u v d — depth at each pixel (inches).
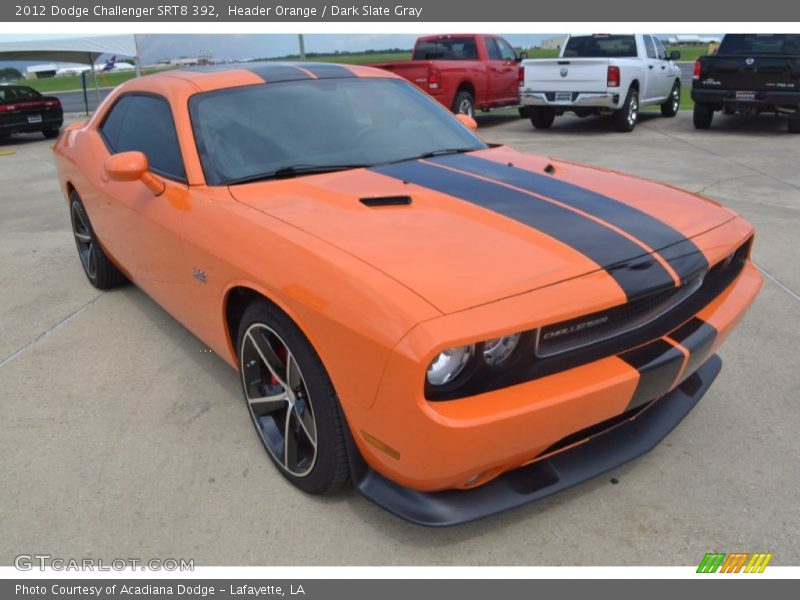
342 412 84.1
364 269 78.6
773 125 499.2
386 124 129.5
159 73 145.9
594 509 92.7
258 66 138.9
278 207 100.1
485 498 82.9
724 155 364.5
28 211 285.0
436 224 89.9
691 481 97.5
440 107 145.1
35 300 176.4
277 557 86.5
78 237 182.4
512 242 84.7
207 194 108.9
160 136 126.3
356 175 111.4
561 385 76.8
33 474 104.0
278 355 98.8
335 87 134.0
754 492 94.9
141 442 111.4
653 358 83.1
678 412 100.3
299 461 97.0
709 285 98.5
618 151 387.9
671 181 297.4
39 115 598.2
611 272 81.0
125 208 132.2
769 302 160.7
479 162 119.2
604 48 511.5
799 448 104.6
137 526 92.4
